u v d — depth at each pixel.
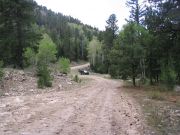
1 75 29.97
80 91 31.50
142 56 43.22
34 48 46.50
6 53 40.88
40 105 18.67
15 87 29.14
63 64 60.78
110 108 18.20
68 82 42.97
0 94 24.34
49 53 52.31
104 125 12.83
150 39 38.59
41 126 12.24
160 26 25.30
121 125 12.98
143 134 11.48
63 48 139.75
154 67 46.94
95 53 119.00
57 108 17.48
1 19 40.22
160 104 21.47
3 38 40.50
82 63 146.38
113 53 45.59
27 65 46.12
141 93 31.27
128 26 44.66
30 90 28.53
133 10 53.25
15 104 18.84
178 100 24.25
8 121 13.18
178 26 24.41
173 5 23.95
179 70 34.16
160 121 14.37
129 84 50.72
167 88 33.50
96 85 46.09
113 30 92.31
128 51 43.88
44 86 33.16
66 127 12.18
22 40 42.00
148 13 26.53
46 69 36.09
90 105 19.34
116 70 46.28
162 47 26.92
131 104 21.00
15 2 40.34
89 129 11.95
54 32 160.75
